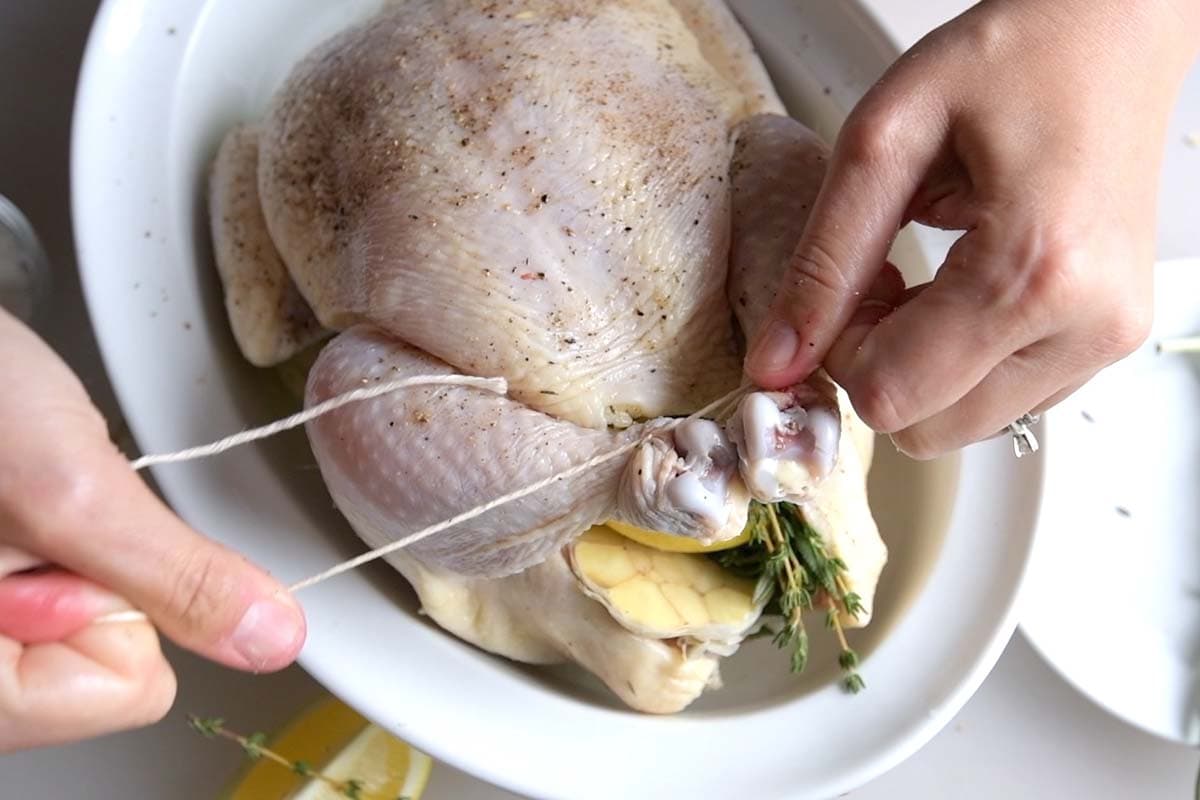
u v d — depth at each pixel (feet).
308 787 1.65
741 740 1.56
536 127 1.49
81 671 1.18
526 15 1.57
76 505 1.18
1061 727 1.81
